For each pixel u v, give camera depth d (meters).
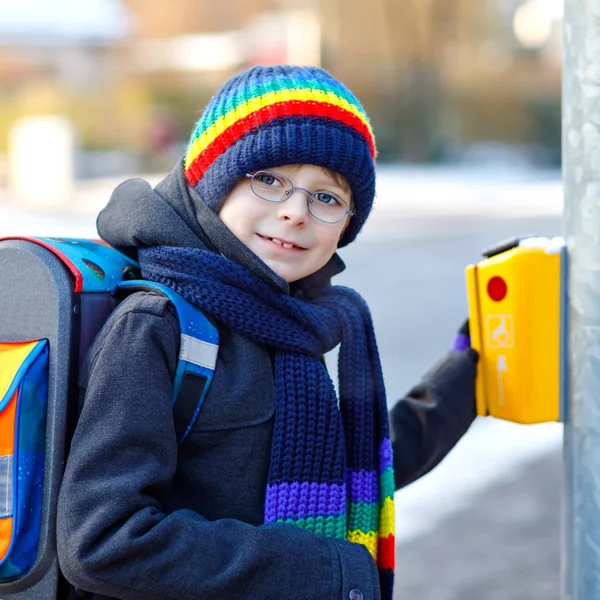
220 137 1.63
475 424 5.11
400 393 5.12
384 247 10.44
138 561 1.37
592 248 1.75
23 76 24.97
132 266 1.78
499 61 29.61
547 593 3.19
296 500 1.54
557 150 28.94
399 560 3.46
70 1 22.39
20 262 1.60
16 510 1.48
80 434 1.44
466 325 2.03
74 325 1.56
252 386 1.56
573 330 1.80
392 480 1.72
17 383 1.49
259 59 25.70
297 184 1.63
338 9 27.56
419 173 24.77
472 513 3.91
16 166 17.86
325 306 1.78
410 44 28.27
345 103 1.65
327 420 1.59
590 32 1.71
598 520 1.75
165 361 1.50
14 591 1.53
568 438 1.83
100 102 26.66
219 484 1.53
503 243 1.92
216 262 1.57
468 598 3.12
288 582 1.43
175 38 27.59
